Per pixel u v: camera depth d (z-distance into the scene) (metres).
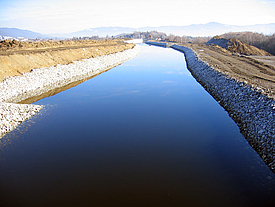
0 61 24.64
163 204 8.31
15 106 18.05
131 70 37.94
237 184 9.55
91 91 24.94
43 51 33.12
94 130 15.23
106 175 10.18
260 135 12.98
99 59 42.31
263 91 16.86
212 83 25.67
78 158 11.73
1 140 13.89
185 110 18.95
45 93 24.05
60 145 13.19
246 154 12.02
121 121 16.73
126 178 9.93
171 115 17.88
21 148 12.86
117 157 11.80
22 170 10.70
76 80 30.28
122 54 52.94
